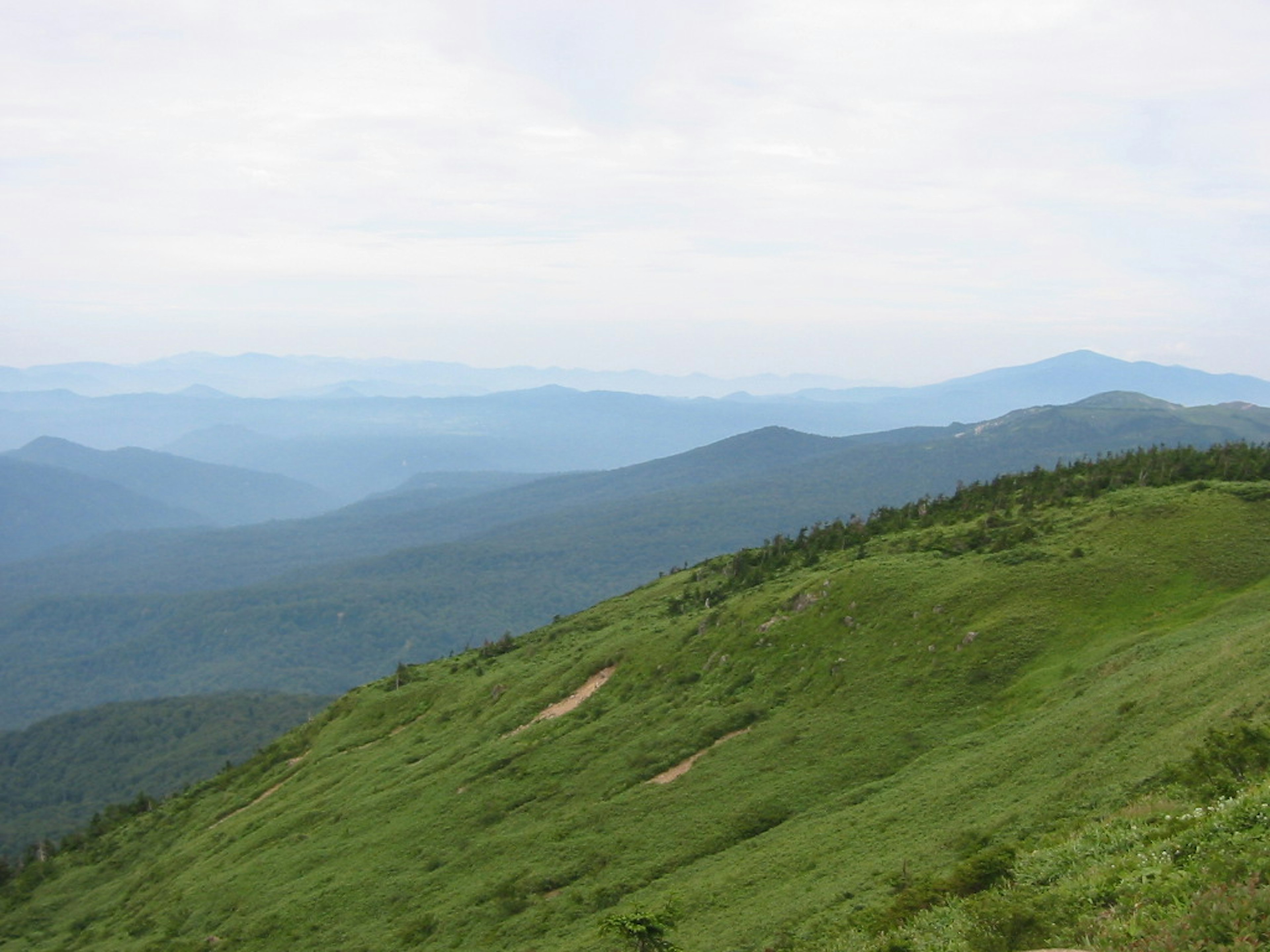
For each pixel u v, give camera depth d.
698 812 68.25
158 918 98.38
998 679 69.88
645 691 99.69
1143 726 46.16
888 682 76.12
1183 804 31.16
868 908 39.09
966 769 55.22
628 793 77.38
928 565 92.50
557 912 61.00
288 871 91.44
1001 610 77.81
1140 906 22.05
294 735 157.00
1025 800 45.09
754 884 52.03
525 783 88.38
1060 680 64.88
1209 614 65.88
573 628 144.00
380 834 90.69
